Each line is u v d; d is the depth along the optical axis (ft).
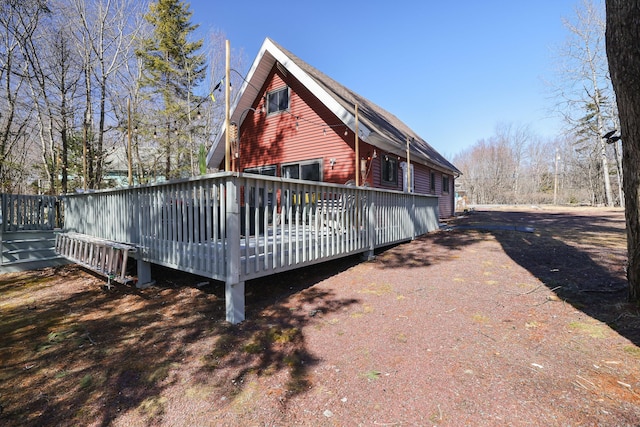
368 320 10.73
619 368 7.24
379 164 32.22
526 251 18.58
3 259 19.17
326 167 32.40
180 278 16.57
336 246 16.08
